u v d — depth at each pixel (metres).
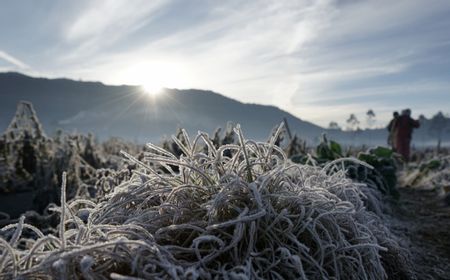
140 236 1.67
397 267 2.53
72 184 4.28
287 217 1.90
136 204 2.20
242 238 1.84
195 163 2.17
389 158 5.12
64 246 1.52
